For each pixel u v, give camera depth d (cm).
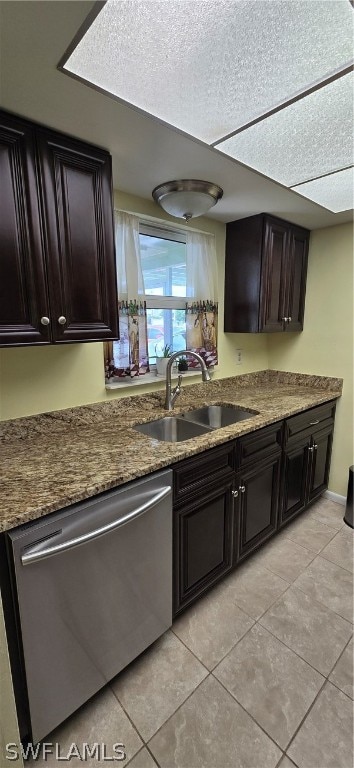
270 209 212
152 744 117
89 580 116
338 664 142
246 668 140
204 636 155
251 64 94
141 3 76
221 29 83
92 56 90
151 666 142
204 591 168
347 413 258
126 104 110
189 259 226
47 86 101
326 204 203
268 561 202
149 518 133
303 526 237
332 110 114
